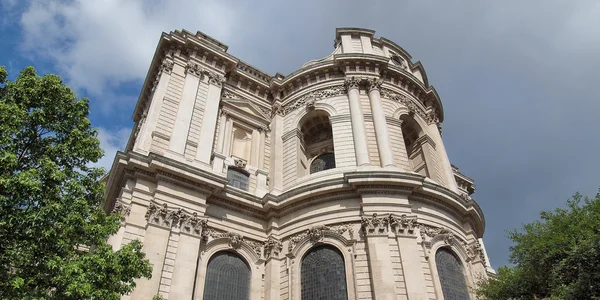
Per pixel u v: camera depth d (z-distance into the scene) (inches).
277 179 1236.5
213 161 1176.2
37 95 628.4
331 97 1353.3
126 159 984.3
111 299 548.7
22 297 502.0
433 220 1081.4
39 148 611.8
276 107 1422.2
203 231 1005.8
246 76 1418.6
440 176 1350.9
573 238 733.9
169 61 1282.0
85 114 685.3
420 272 942.4
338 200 1075.9
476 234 1264.8
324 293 970.1
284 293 1007.6
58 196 576.7
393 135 1273.4
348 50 1509.6
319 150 1387.8
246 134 1376.7
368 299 914.1
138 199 951.6
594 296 656.4
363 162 1144.2
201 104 1232.8
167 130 1130.0
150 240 896.3
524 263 825.5
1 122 571.8
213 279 985.5
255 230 1112.2
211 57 1348.4
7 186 518.0
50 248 546.9
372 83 1343.5
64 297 524.7
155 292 842.2
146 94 1430.9
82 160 652.7
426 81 1732.3
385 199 1047.6
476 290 970.1
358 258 977.5
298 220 1088.2
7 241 528.4
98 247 619.2
